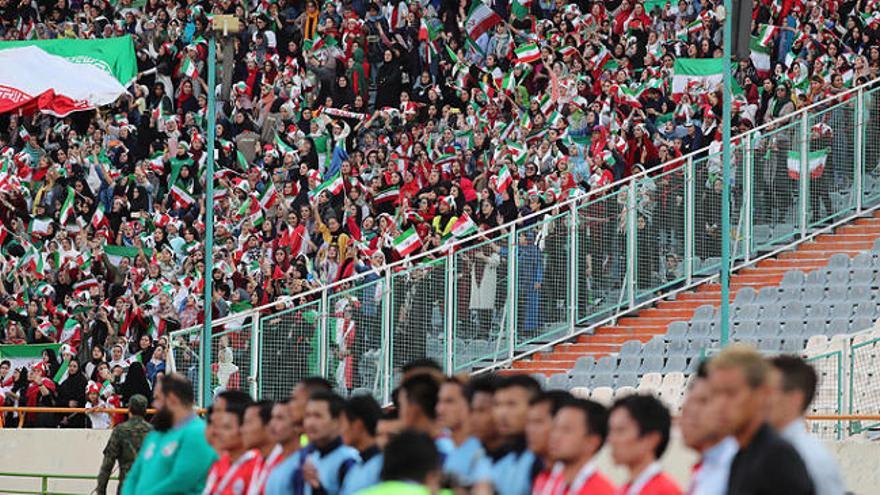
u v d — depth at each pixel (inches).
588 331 2380.7
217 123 3179.1
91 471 2255.2
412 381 1082.7
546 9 3176.7
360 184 2810.0
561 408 960.3
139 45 3376.0
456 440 1067.3
